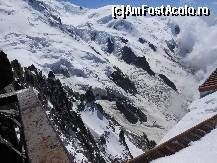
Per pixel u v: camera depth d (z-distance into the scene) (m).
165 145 13.88
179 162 12.11
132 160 12.98
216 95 25.45
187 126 21.94
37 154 2.35
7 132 4.46
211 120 16.83
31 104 3.34
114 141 125.44
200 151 12.80
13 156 3.87
